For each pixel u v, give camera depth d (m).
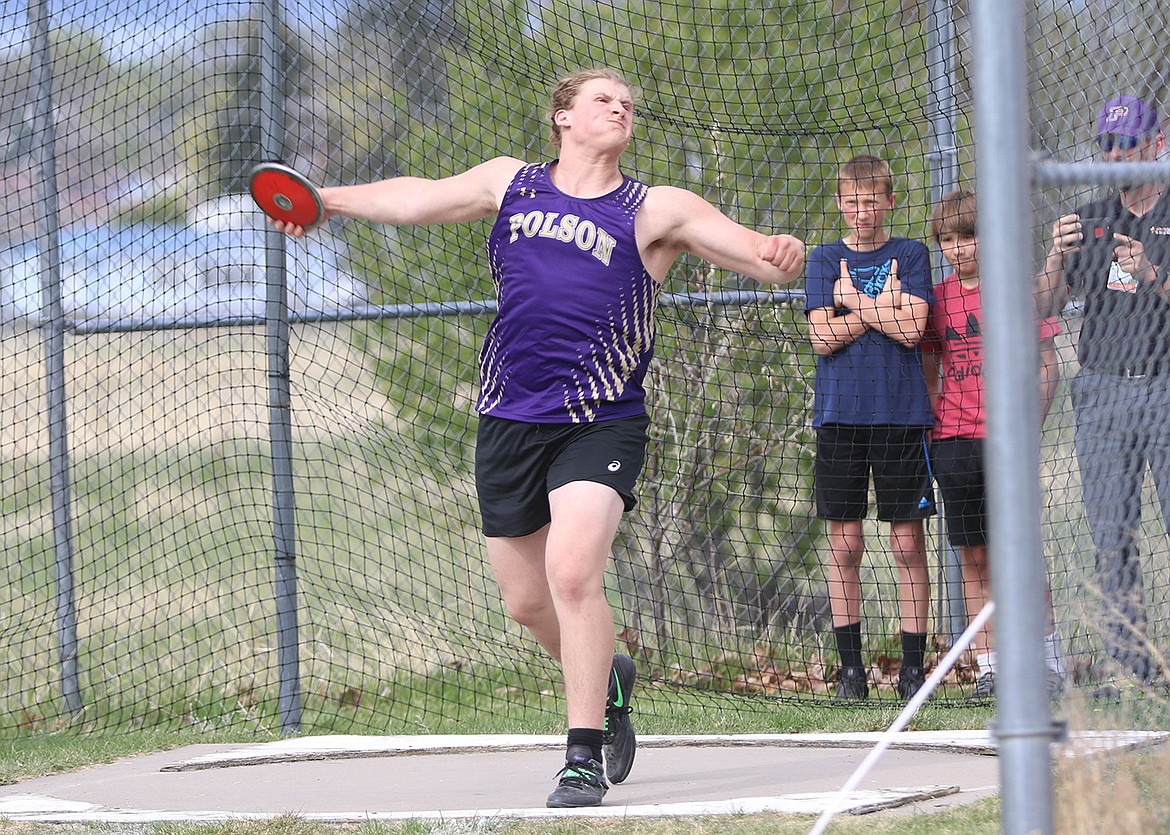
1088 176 10.15
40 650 25.52
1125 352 13.77
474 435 26.14
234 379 38.03
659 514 24.25
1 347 27.31
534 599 15.54
